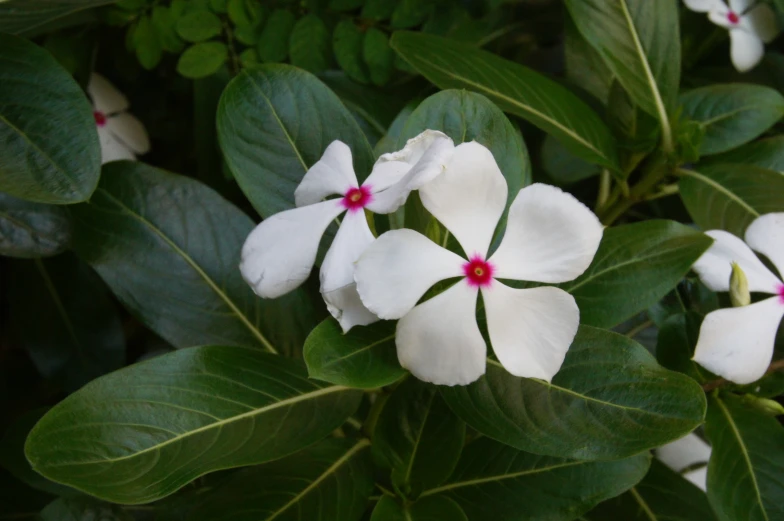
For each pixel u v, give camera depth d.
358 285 0.25
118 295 0.31
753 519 0.29
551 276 0.26
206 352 0.28
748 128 0.34
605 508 0.32
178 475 0.26
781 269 0.30
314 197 0.27
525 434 0.27
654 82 0.33
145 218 0.31
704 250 0.28
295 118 0.29
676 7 0.33
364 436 0.30
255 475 0.29
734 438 0.30
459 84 0.31
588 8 0.33
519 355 0.26
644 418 0.26
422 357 0.26
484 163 0.26
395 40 0.32
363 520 0.31
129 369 0.27
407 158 0.27
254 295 0.31
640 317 0.34
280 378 0.28
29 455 0.26
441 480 0.29
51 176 0.28
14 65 0.29
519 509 0.29
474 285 0.26
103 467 0.26
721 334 0.29
